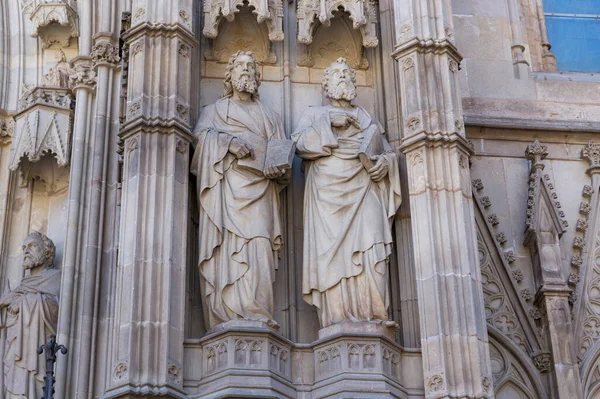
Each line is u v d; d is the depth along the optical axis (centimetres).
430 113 2445
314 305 2331
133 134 2366
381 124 2559
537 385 2570
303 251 2381
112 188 2883
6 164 3050
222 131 2400
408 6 2541
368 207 2375
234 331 2223
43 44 3167
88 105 2997
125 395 2133
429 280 2309
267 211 2359
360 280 2320
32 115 2995
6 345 2728
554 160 2828
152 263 2253
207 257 2305
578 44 3105
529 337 2619
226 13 2523
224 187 2355
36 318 2731
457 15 2975
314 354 2278
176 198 2323
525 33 3072
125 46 2603
